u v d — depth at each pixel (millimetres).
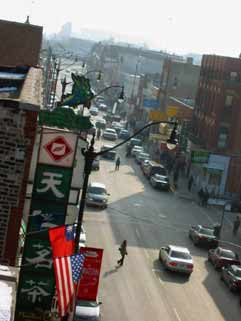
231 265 38531
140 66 193250
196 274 39281
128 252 41188
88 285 21203
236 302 35188
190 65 107188
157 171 69312
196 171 73625
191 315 31953
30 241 18016
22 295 18078
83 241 36688
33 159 19953
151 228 48938
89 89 35094
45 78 82812
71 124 23672
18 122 15969
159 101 111688
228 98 71688
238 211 61562
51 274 18125
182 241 46656
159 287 35438
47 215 18266
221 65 73750
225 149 71938
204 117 77125
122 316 30062
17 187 16391
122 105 141875
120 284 34750
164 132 84125
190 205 61344
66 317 15844
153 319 30453
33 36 36750
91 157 20344
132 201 57906
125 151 88625
